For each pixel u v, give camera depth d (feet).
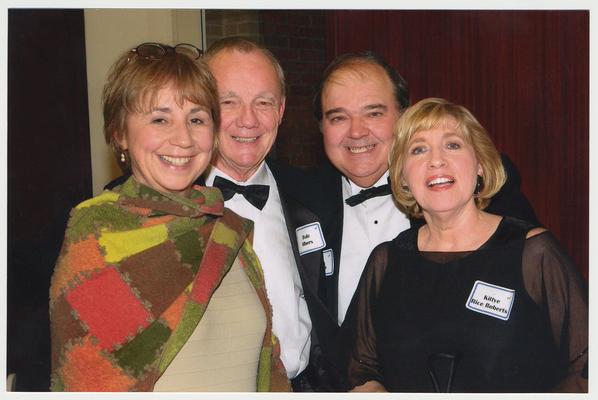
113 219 5.58
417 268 6.43
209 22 17.44
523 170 14.78
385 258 6.72
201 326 5.68
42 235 6.61
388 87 7.88
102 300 5.36
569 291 5.85
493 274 6.07
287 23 17.66
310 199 8.24
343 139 7.90
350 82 7.80
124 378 5.31
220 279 5.79
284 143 17.71
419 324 6.21
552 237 6.09
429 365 6.06
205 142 5.82
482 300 6.01
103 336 5.31
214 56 7.53
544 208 14.61
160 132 5.64
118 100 5.69
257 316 6.06
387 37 16.28
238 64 7.44
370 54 8.09
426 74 15.83
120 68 5.72
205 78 5.77
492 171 6.45
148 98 5.57
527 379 5.82
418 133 6.43
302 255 7.75
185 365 5.58
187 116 5.74
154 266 5.56
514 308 5.92
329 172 8.50
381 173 8.07
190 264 5.71
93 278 5.38
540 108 14.52
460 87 15.43
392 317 6.39
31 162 12.64
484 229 6.37
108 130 5.86
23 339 6.34
